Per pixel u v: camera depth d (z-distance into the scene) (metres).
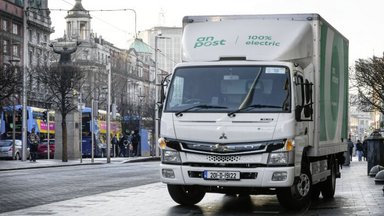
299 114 16.27
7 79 54.47
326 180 21.00
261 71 16.50
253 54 16.80
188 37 17.67
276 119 15.96
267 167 15.80
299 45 17.14
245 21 17.62
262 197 21.55
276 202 19.78
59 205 18.22
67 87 61.00
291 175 15.86
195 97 16.66
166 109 16.80
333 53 20.25
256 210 17.45
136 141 78.62
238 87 16.48
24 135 57.16
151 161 65.44
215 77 16.72
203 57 17.08
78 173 35.59
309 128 17.47
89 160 63.16
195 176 16.25
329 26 19.55
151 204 18.69
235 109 16.22
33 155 55.00
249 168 15.87
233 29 17.44
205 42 17.33
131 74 174.38
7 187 25.14
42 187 25.20
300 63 17.34
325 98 18.95
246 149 15.91
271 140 15.91
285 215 16.25
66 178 30.91
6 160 62.00
